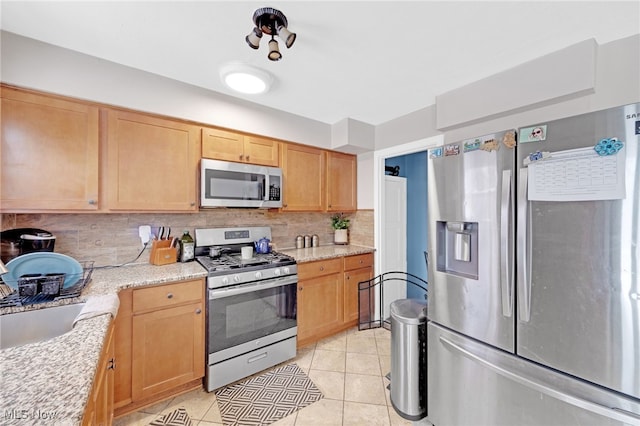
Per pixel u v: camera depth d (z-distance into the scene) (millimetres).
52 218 1839
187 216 2385
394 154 2852
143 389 1688
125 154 1837
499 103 1873
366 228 3211
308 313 2531
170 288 1780
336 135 2893
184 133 2072
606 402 1040
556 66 1631
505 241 1310
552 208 1172
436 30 1449
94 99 1697
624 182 1003
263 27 1313
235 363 2018
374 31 1451
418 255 3699
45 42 1555
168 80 1961
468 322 1462
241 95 2256
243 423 1646
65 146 1635
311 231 3254
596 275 1064
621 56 1493
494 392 1354
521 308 1257
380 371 2193
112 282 1626
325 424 1646
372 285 3072
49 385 672
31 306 1231
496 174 1352
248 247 2336
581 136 1101
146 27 1425
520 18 1360
